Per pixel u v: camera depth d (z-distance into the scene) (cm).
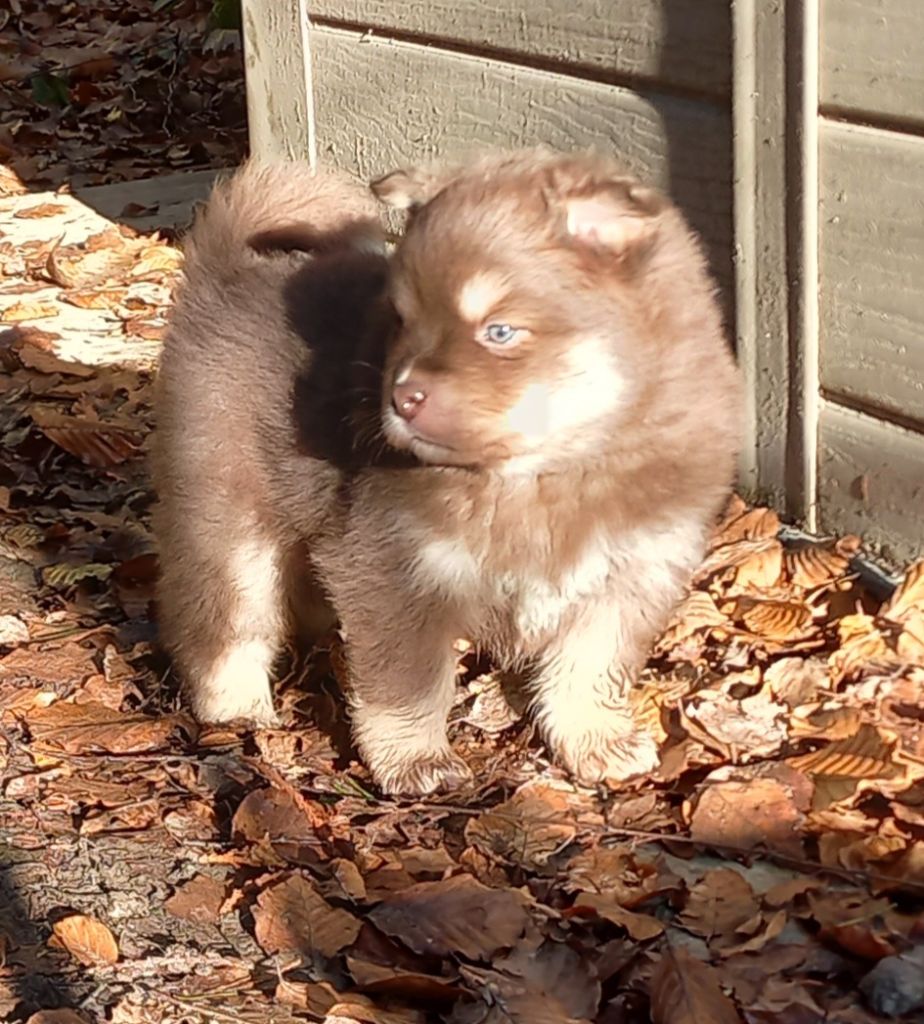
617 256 128
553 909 127
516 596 135
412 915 126
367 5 189
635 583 136
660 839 132
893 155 146
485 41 176
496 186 128
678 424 130
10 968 125
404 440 126
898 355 149
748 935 125
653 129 162
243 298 144
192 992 123
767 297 155
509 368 125
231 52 350
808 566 153
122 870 132
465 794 138
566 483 131
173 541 146
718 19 154
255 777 139
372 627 137
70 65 358
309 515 140
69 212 264
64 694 149
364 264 143
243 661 146
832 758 136
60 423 185
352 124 195
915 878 127
